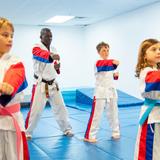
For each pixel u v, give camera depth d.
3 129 1.63
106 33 9.47
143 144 2.06
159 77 1.95
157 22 7.24
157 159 2.01
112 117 4.36
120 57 8.81
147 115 2.06
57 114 4.64
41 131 4.99
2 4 6.89
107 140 4.23
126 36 8.48
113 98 4.30
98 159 3.37
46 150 3.79
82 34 10.88
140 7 7.80
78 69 10.84
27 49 10.02
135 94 8.22
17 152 1.65
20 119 1.72
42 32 4.40
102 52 4.29
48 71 4.45
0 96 1.49
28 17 8.70
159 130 2.04
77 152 3.67
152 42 2.18
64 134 4.68
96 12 8.26
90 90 9.00
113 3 7.19
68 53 10.67
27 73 10.01
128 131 4.77
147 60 2.16
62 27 10.55
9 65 1.65
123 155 3.48
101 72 4.21
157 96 2.05
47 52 4.07
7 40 1.63
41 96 4.46
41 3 6.90
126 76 8.57
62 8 7.57
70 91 9.11
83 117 6.29
